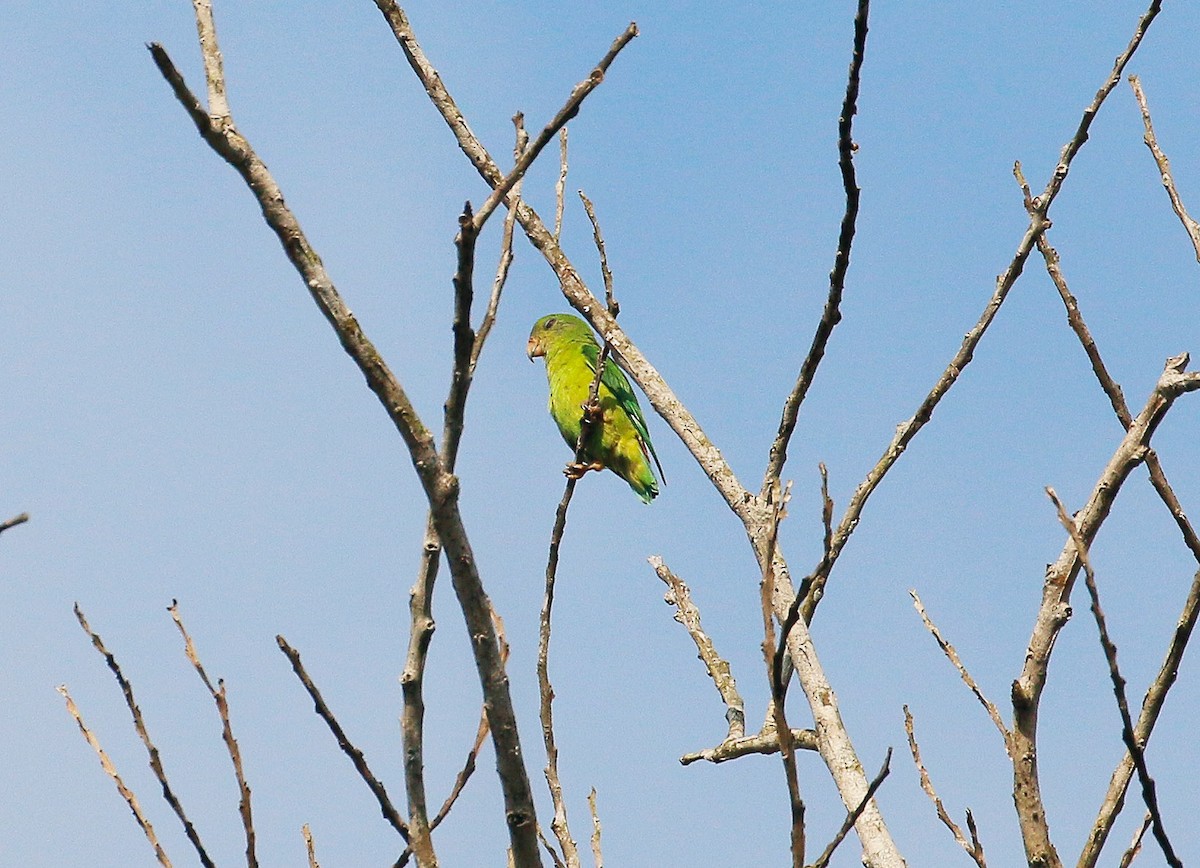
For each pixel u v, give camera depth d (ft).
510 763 22.70
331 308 20.72
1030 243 33.76
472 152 40.55
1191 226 31.07
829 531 21.22
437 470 21.25
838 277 32.58
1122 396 30.91
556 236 35.58
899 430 35.78
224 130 20.24
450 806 24.44
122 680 24.79
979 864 27.17
